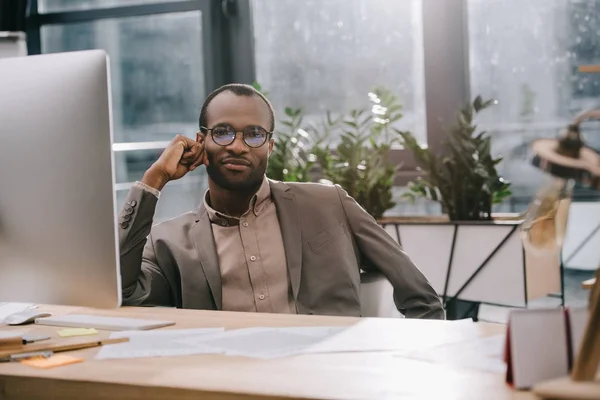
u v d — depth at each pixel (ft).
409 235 11.34
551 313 3.39
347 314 6.28
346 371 3.76
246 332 4.69
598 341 2.72
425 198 12.51
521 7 13.25
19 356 4.22
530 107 13.21
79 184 4.83
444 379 3.57
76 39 15.49
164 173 6.15
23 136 4.90
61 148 4.83
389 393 3.38
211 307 6.39
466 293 11.07
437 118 13.26
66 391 3.84
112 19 15.14
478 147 11.34
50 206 4.90
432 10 13.19
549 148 2.91
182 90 15.15
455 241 11.05
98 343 4.51
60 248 4.93
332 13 14.16
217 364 3.97
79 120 4.77
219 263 6.46
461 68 13.15
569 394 2.59
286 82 14.57
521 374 3.37
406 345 4.23
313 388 3.49
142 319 5.19
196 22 14.83
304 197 6.63
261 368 3.86
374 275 6.61
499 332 4.47
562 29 13.23
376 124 12.25
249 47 14.58
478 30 13.41
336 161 12.19
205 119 6.41
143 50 15.24
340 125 14.15
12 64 4.91
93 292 4.93
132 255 5.95
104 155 4.76
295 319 5.06
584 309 3.37
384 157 12.08
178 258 6.47
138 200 6.00
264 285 6.43
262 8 14.58
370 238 6.57
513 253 10.70
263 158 6.41
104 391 3.76
